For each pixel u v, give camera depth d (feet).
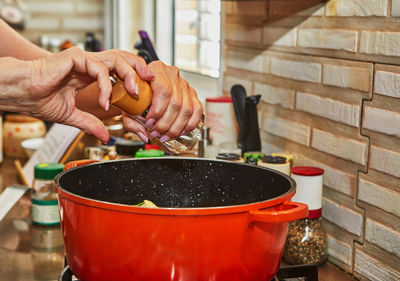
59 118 2.57
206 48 7.48
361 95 3.38
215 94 6.78
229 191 3.15
